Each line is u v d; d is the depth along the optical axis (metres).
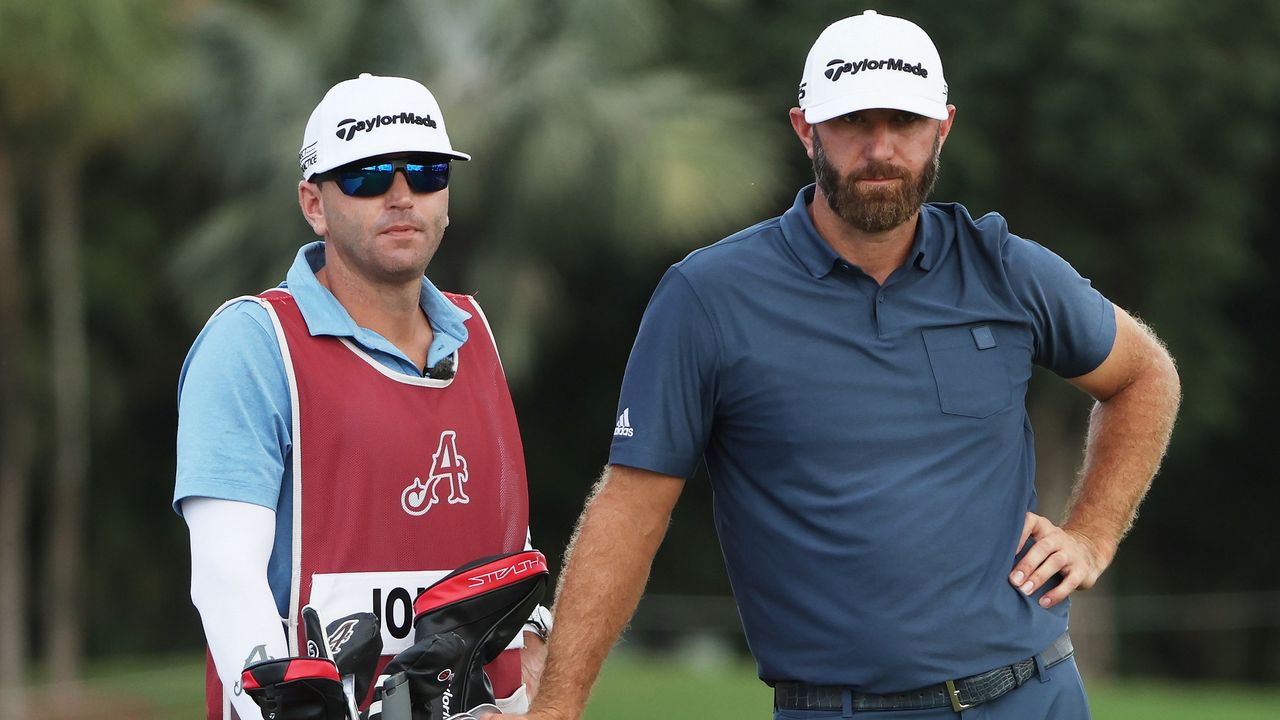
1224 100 61.22
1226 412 66.38
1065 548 12.39
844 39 11.84
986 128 60.53
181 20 49.16
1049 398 63.72
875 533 11.88
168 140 58.19
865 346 12.10
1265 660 77.31
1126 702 39.59
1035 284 12.65
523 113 55.06
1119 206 63.50
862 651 11.91
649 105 55.59
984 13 59.25
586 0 57.34
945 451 12.08
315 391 11.87
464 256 57.19
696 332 12.24
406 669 10.94
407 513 11.98
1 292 49.00
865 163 11.75
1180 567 79.94
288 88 56.12
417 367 12.36
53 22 41.28
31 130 45.72
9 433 49.75
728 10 63.34
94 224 62.97
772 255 12.34
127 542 67.12
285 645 11.31
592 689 12.40
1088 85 58.75
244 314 11.94
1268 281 73.56
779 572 12.22
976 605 11.97
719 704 38.41
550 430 72.81
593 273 66.12
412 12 56.75
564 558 12.66
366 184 11.96
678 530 71.88
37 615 65.31
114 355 65.38
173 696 48.47
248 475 11.54
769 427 12.15
